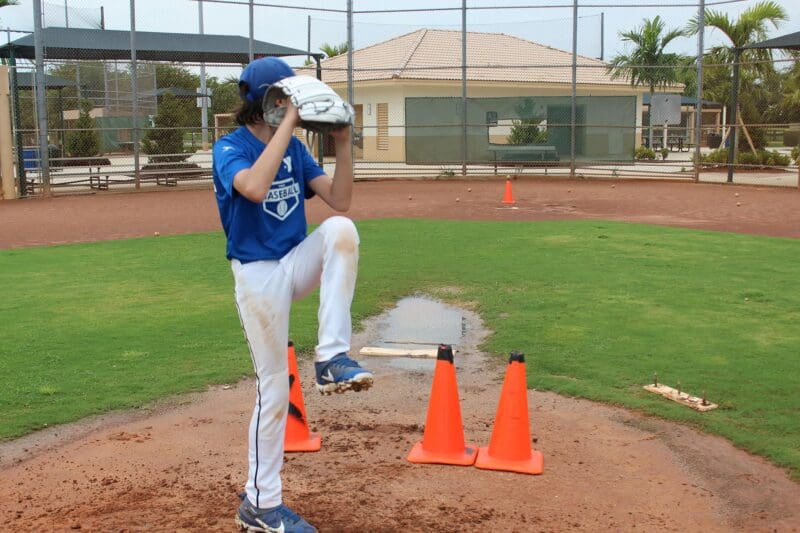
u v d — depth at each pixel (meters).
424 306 7.96
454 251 10.90
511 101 23.77
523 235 12.35
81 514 3.74
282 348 3.28
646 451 4.50
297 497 3.91
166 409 5.24
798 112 36.06
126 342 6.68
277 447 3.41
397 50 33.41
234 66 22.34
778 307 7.62
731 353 6.20
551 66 23.30
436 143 23.86
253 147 3.18
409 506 3.81
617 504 3.85
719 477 4.16
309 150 4.10
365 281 9.00
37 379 5.75
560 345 6.49
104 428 4.91
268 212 3.17
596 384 5.58
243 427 4.93
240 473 4.23
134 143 20.81
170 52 22.06
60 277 9.41
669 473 4.21
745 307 7.63
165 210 16.53
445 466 4.31
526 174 24.39
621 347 6.40
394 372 6.09
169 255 10.91
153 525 3.60
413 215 15.29
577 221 14.07
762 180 23.17
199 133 31.77
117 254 11.02
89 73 24.11
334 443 4.67
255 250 3.19
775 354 6.16
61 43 20.61
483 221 14.20
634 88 31.92
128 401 5.34
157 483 4.11
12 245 12.02
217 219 15.01
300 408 4.60
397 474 4.21
